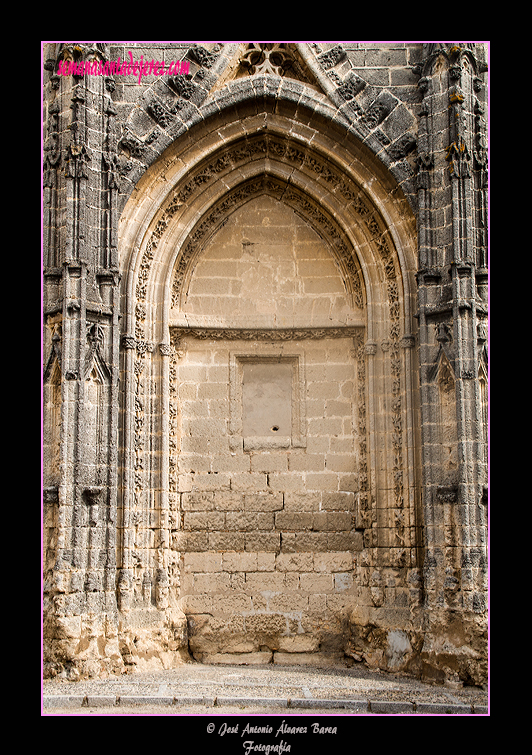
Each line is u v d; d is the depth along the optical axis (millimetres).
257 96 18234
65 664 15500
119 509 17078
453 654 15586
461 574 15922
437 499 16500
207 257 19281
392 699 14148
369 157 18250
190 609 18047
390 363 18109
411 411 17500
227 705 13812
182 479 18562
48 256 17109
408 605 16984
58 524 15984
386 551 17594
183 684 15086
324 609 18031
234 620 18047
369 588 17672
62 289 16672
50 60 17516
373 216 18484
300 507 18484
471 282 16672
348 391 18875
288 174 18922
